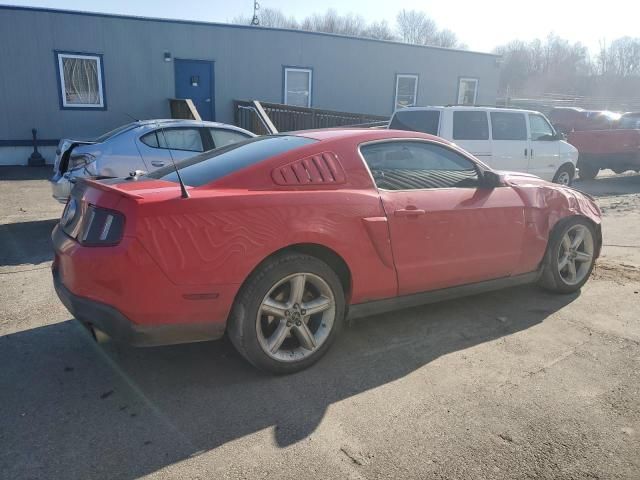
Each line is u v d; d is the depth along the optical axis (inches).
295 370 129.3
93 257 111.0
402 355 139.9
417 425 108.3
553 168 412.5
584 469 95.2
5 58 515.5
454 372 130.6
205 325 117.5
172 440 103.0
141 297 109.8
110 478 92.3
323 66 663.1
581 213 183.6
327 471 94.3
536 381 126.1
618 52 2625.5
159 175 146.7
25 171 502.9
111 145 278.4
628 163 496.1
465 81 776.9
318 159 133.9
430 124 364.2
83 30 537.3
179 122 299.7
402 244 141.0
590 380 126.7
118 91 565.9
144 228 108.7
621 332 154.9
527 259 171.0
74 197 131.0
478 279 161.6
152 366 133.3
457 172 160.9
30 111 534.9
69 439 103.0
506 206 162.1
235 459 97.5
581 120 783.1
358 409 114.1
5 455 97.8
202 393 120.6
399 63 713.6
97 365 133.4
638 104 1782.7
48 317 163.0
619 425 108.6
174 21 572.4
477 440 103.3
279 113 553.3
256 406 115.3
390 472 94.1
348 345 145.8
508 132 381.4
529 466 95.9
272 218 120.5
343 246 130.6
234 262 116.2
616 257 238.4
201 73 600.1
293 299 126.8
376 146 146.1
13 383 124.1
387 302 144.5
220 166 134.6
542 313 169.6
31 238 263.3
